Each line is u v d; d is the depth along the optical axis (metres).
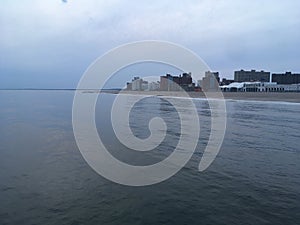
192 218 10.18
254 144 23.66
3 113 52.81
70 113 52.28
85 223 9.81
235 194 12.41
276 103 80.50
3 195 12.27
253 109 60.50
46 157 19.05
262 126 34.72
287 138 26.50
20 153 20.16
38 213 10.56
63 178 14.62
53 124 36.31
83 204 11.38
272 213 10.55
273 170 16.14
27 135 27.88
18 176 14.92
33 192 12.66
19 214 10.49
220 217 10.24
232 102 85.06
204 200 11.77
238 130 31.39
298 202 11.54
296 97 102.44
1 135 27.88
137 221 9.96
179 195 12.33
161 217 10.26
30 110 60.34
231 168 16.56
